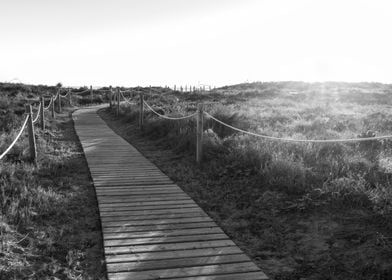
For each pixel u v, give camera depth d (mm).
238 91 36875
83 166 10812
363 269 4922
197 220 6777
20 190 7828
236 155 9930
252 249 5766
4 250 5289
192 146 11859
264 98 29422
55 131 16109
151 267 5031
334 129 12961
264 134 11805
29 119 10219
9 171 8836
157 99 26578
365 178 7492
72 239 6023
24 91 32969
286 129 12789
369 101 27203
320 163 8664
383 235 5520
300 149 9547
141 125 16656
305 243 5812
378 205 6348
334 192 6945
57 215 6949
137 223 6582
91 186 8875
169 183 9078
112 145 13875
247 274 4918
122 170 10242
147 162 11211
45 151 11750
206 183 9031
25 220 6473
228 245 5789
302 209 6820
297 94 31906
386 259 5000
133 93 37375
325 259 5305
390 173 7586
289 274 5023
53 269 4965
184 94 34781
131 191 8414
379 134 10836
